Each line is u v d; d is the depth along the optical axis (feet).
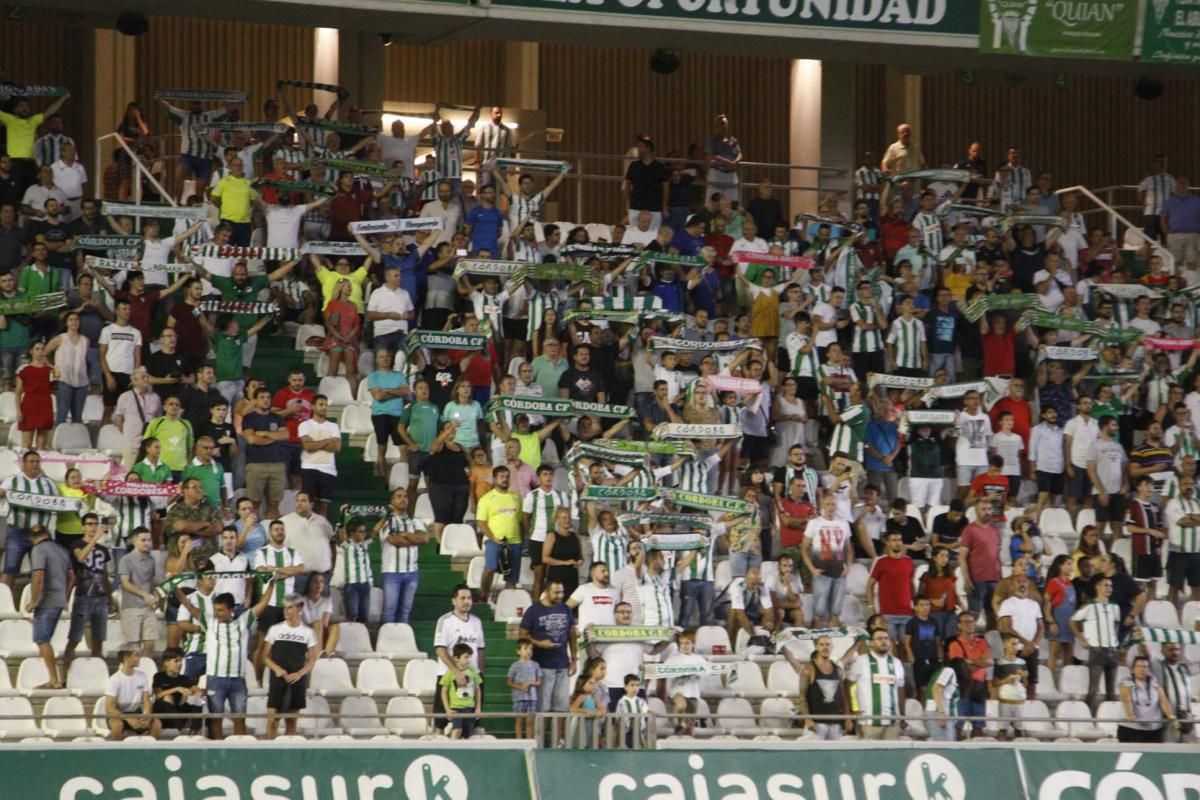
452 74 288.71
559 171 223.51
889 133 302.45
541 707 156.25
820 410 205.16
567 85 293.43
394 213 221.46
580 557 170.19
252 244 214.28
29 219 210.38
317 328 208.85
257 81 278.67
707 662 157.17
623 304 198.29
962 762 141.79
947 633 171.53
